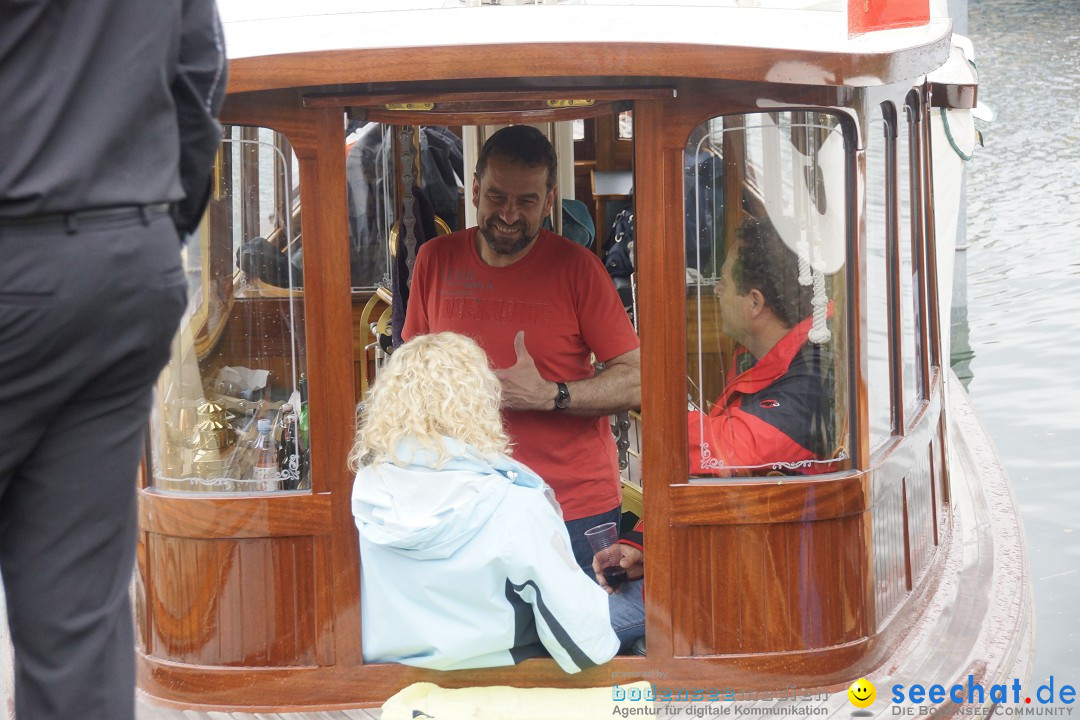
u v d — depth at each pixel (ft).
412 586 10.36
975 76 16.89
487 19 10.20
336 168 10.41
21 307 6.30
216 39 7.15
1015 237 50.29
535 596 10.18
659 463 10.78
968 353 35.45
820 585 10.98
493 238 12.67
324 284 10.55
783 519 10.82
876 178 11.50
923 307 14.16
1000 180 59.41
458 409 10.08
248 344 10.82
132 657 7.34
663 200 10.46
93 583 7.07
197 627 11.01
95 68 6.45
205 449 10.98
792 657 10.98
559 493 12.80
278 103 10.23
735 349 10.78
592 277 12.83
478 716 10.35
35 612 7.00
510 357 12.84
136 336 6.66
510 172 12.32
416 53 9.47
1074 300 41.37
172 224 6.85
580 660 10.45
